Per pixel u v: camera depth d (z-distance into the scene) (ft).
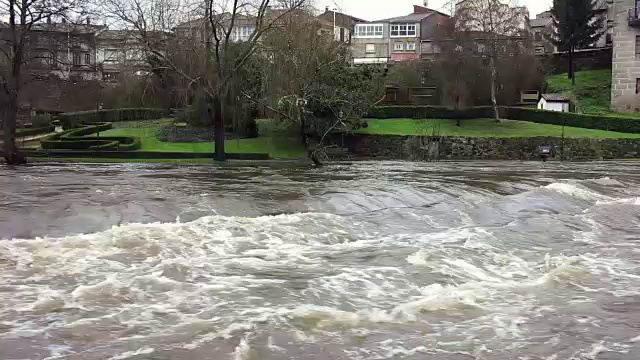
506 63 197.36
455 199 52.26
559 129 166.30
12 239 35.01
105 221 39.75
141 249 34.22
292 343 22.09
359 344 22.30
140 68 115.85
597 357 21.68
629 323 25.36
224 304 26.09
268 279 30.04
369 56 302.45
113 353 20.61
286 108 119.34
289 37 114.11
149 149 140.36
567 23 216.33
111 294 26.84
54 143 138.62
